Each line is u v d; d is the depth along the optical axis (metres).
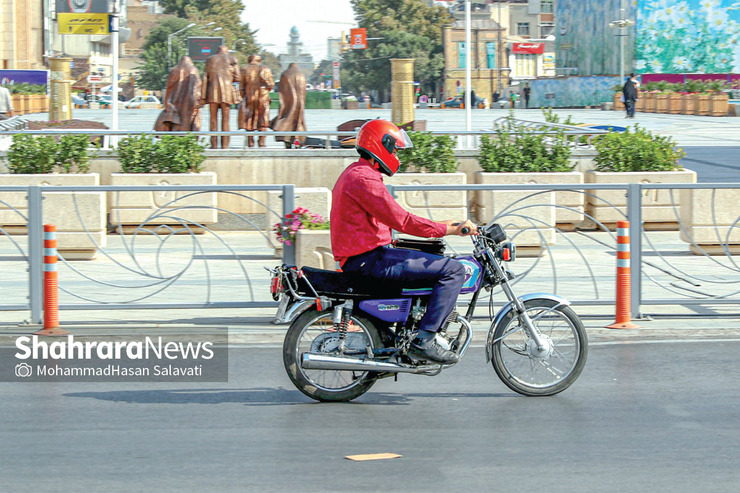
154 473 7.53
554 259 14.68
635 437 8.47
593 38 108.25
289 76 26.80
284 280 9.46
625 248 13.01
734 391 9.98
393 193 13.63
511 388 9.84
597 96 99.94
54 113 34.38
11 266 14.95
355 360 9.42
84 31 37.94
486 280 9.72
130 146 22.19
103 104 98.06
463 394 9.96
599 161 22.97
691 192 18.27
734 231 15.86
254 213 20.58
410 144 9.33
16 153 21.95
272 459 7.88
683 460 7.86
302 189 18.41
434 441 8.37
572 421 8.96
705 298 13.91
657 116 72.25
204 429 8.71
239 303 13.45
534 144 22.78
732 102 75.31
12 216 15.94
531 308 9.88
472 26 140.00
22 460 7.83
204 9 182.50
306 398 9.82
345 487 7.23
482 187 13.75
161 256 14.23
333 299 9.45
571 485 7.28
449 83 135.00
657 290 14.79
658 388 10.11
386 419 9.05
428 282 9.33
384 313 9.41
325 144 26.55
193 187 13.51
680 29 100.69
